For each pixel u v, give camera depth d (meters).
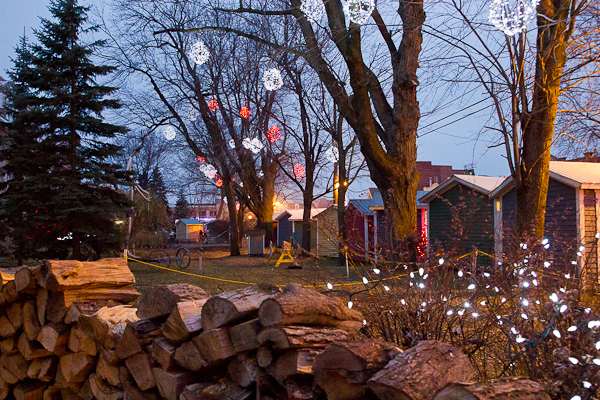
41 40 14.02
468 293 2.95
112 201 14.59
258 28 14.66
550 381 1.82
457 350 1.49
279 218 33.19
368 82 10.53
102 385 2.70
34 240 13.48
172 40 20.44
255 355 1.87
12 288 3.32
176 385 2.01
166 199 42.38
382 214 19.23
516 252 3.38
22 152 13.35
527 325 2.29
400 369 1.33
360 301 2.75
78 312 2.85
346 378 1.44
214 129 22.30
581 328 1.95
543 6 6.48
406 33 9.45
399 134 9.81
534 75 6.93
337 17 10.18
